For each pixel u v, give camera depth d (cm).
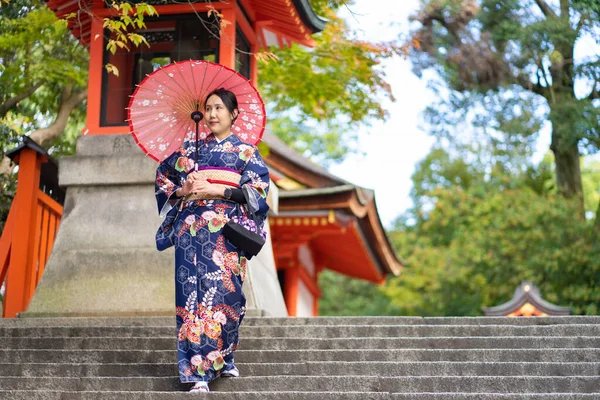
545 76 1697
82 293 900
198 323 552
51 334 690
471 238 2531
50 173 1046
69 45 1300
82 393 522
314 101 1354
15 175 1203
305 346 641
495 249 2408
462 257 2544
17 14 1221
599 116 1609
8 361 635
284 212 1474
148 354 630
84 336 685
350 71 1264
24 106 1385
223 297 558
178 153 589
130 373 601
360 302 3203
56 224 1073
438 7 1648
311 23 1084
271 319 718
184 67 593
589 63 1631
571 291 2070
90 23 1052
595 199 2948
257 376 567
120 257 919
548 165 2638
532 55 1631
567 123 1628
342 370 588
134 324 781
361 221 1573
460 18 1641
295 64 1285
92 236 934
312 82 1297
